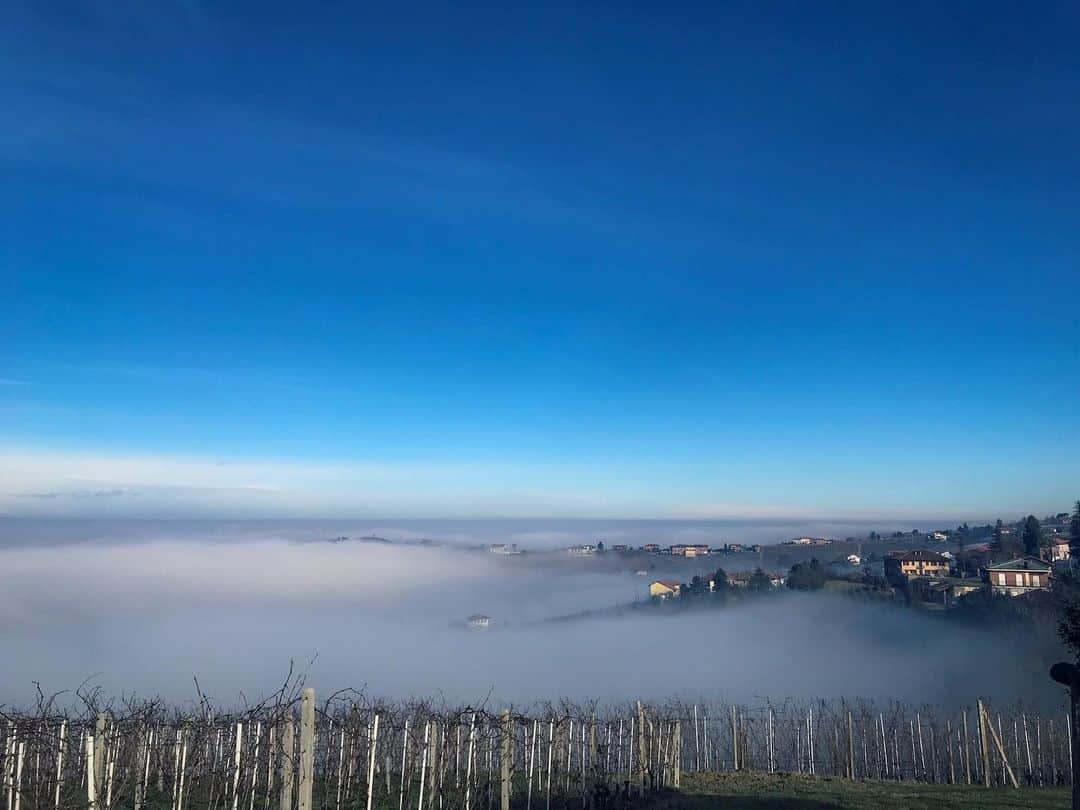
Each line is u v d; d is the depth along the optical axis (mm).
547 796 12734
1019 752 22141
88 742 9102
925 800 14219
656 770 16000
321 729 11953
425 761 12078
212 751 11023
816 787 16172
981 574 60250
